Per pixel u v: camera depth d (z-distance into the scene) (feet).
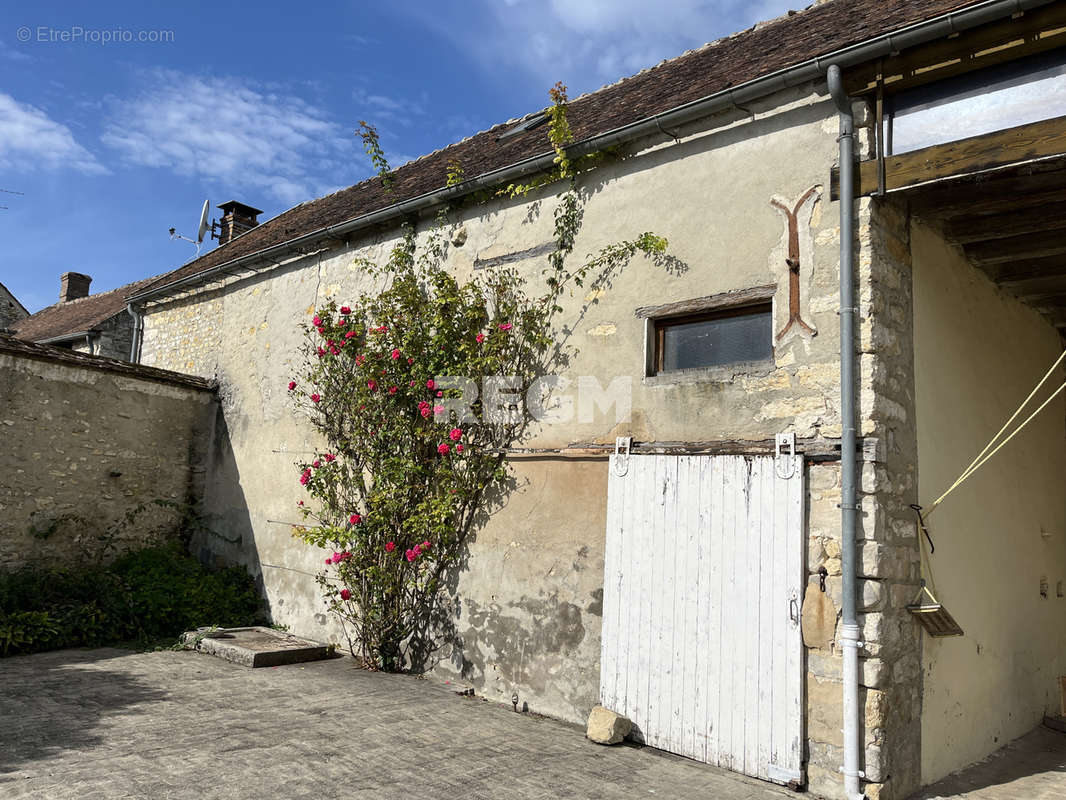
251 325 30.60
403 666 22.03
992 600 18.47
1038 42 13.07
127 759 13.46
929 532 15.80
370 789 12.81
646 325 18.11
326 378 25.75
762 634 14.90
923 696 15.06
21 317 67.51
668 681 16.17
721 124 17.39
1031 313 23.04
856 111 15.28
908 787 14.25
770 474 15.25
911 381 15.67
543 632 18.86
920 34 13.74
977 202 15.60
